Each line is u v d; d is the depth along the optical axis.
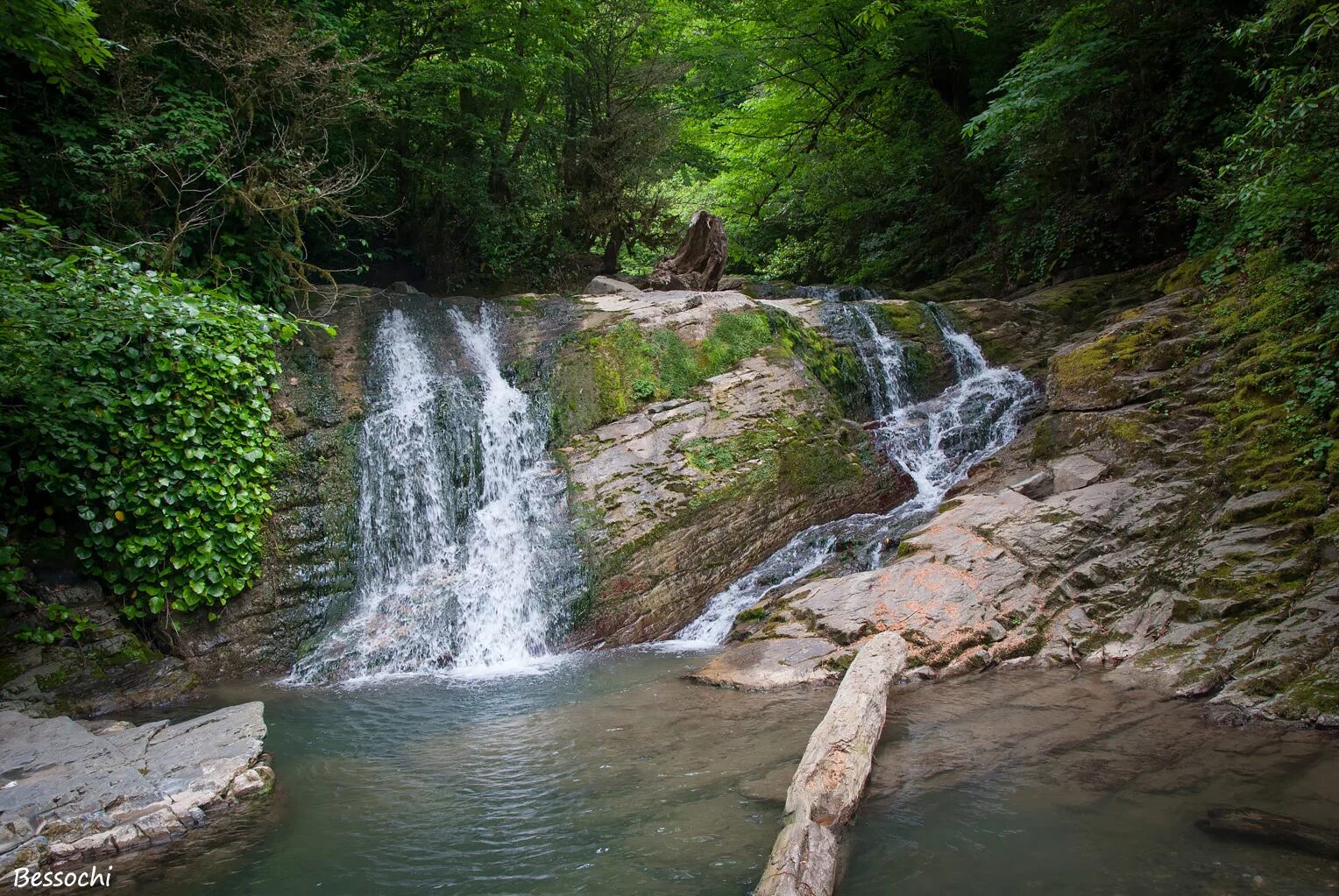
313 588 8.70
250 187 10.10
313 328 10.30
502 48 15.72
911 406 12.21
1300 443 7.49
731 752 5.16
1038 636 6.88
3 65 9.08
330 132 12.83
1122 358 9.77
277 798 4.88
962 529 8.02
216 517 8.10
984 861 3.67
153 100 9.80
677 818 4.28
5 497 7.19
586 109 18.38
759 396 10.26
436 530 9.73
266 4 10.38
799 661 6.72
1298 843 3.66
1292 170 7.67
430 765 5.35
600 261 18.56
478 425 10.15
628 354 10.34
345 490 9.23
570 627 8.52
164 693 7.33
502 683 7.33
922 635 6.70
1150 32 13.47
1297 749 4.71
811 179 19.16
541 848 4.06
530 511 9.38
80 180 9.55
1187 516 7.62
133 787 4.70
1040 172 15.18
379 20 14.00
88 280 7.67
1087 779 4.47
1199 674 5.81
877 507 10.26
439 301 11.59
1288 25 8.55
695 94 21.61
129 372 7.73
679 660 7.64
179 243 9.83
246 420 8.55
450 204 15.87
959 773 4.64
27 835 4.20
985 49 17.89
